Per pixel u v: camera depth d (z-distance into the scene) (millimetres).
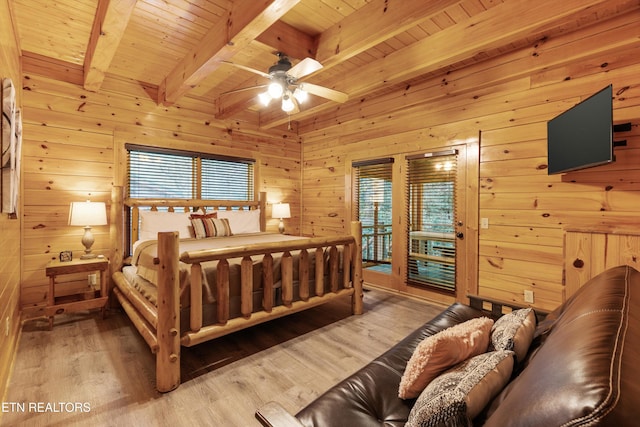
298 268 2904
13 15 2389
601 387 479
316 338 2744
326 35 2730
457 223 3539
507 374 986
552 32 2717
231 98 4121
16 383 1999
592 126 2184
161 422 1666
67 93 3396
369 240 4629
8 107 1659
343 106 4855
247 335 2811
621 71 2520
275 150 5359
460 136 3506
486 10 2488
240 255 2342
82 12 2531
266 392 1944
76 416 1698
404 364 1468
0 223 1785
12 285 2367
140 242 3229
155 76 3754
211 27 2699
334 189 5098
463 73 3396
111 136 3680
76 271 2980
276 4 1923
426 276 3859
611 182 2568
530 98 2994
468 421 790
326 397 1203
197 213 4125
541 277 2934
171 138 4168
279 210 4969
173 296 1968
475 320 1398
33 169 3191
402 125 4098
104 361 2295
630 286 1031
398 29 2271
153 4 2426
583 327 743
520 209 3062
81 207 3080
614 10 2375
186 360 2346
